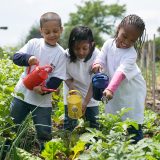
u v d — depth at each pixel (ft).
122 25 10.11
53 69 10.33
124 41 10.19
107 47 10.63
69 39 10.41
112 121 9.86
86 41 10.23
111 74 10.49
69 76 11.07
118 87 10.52
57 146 9.91
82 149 9.53
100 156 8.41
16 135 9.53
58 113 13.10
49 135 10.57
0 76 13.03
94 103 11.27
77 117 10.38
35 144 11.16
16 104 10.31
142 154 8.22
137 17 10.07
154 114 14.96
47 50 10.32
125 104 10.53
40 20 10.23
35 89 10.00
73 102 10.30
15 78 14.12
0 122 9.83
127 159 8.11
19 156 9.21
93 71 10.49
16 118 10.37
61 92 15.87
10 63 16.21
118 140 8.96
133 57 10.28
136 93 10.58
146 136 13.09
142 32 10.13
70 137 10.55
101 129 10.34
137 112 10.58
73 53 10.51
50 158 9.84
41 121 10.35
